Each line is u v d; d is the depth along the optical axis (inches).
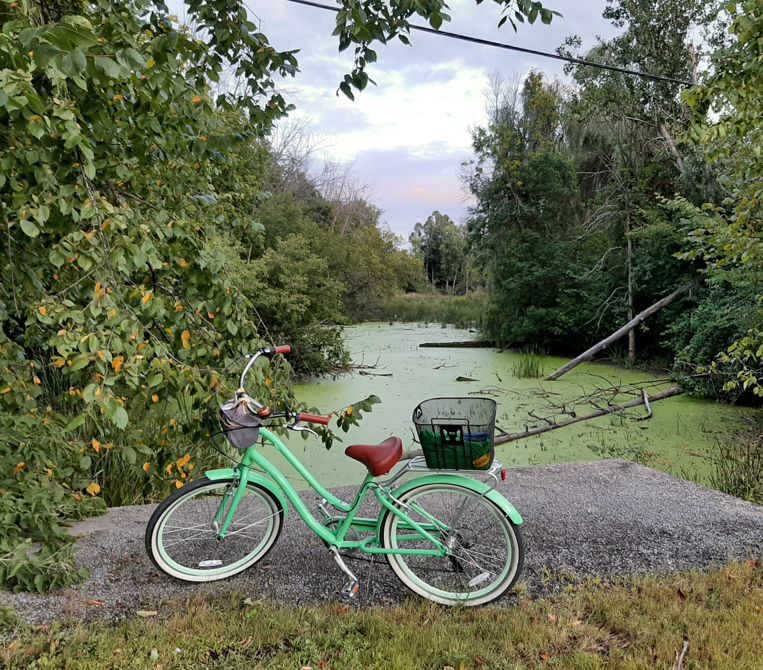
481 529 110.0
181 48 109.3
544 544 128.1
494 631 93.7
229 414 102.0
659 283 494.6
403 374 460.8
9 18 79.9
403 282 1206.3
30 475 118.5
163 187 122.3
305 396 372.2
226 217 156.3
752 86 143.9
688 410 339.6
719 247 203.2
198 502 113.9
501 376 458.0
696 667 84.2
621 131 537.6
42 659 83.8
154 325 116.9
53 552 111.9
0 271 113.5
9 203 99.2
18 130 81.3
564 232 633.6
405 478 204.5
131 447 117.9
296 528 136.6
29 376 123.8
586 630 95.0
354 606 103.2
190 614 96.9
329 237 836.6
